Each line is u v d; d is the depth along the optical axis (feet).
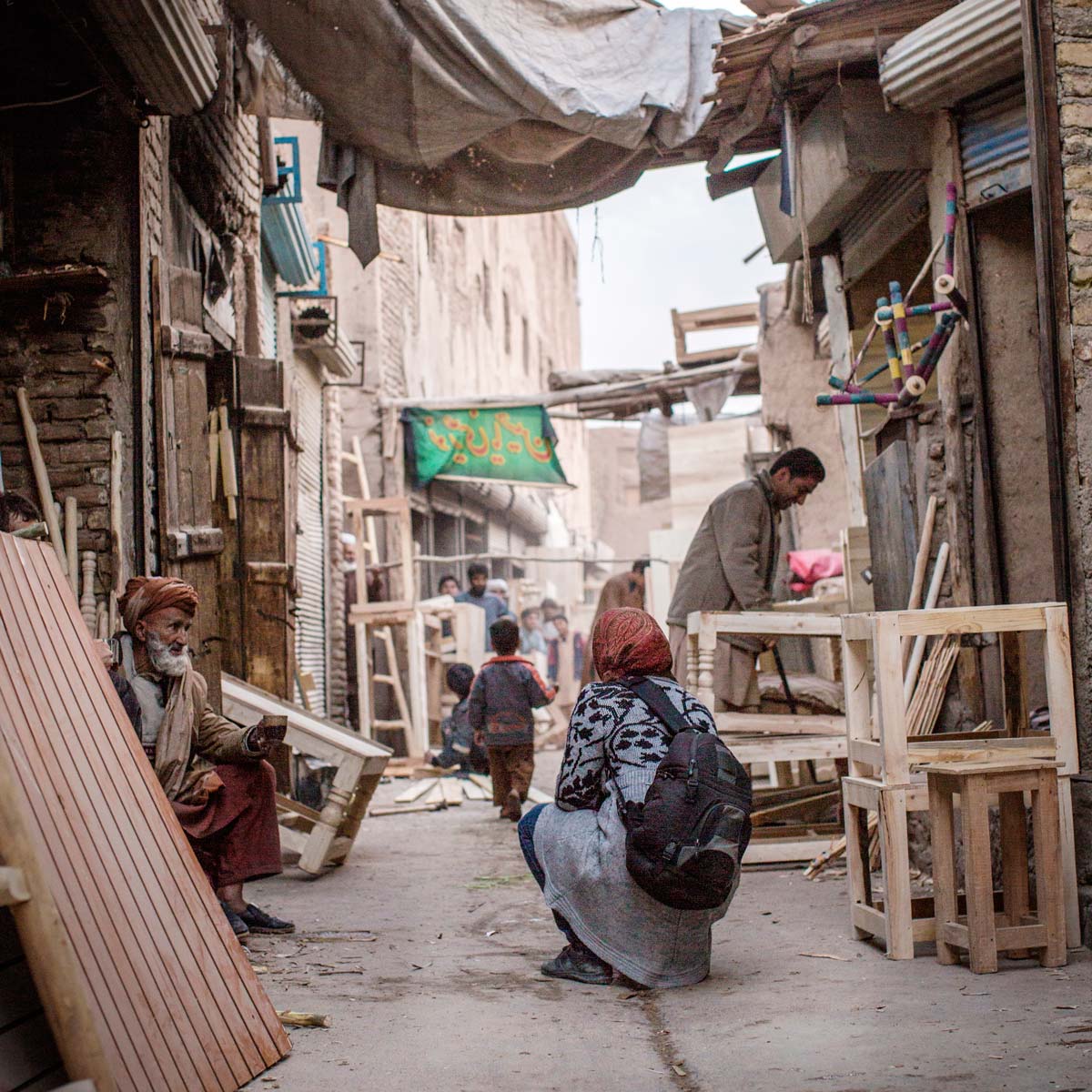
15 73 22.04
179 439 23.93
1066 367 15.70
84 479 21.68
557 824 14.14
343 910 19.08
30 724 9.75
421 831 30.04
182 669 16.43
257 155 33.99
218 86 23.97
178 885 11.03
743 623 21.67
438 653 51.16
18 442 21.61
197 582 24.07
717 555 24.02
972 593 20.10
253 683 28.68
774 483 23.95
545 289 129.59
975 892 13.39
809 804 23.27
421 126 23.84
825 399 21.48
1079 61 16.10
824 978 13.57
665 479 64.69
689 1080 10.08
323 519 49.47
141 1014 9.31
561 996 13.21
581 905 13.74
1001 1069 9.93
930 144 21.20
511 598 69.36
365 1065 10.70
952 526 20.36
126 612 16.40
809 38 20.40
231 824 16.66
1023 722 16.28
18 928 7.73
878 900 17.17
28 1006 8.48
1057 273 15.83
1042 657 19.85
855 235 25.98
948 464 20.56
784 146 22.61
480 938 16.70
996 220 20.22
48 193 22.11
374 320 58.90
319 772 33.40
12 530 15.34
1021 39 17.22
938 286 19.63
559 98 23.12
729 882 13.00
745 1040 11.21
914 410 21.66
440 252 77.15
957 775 13.50
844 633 16.14
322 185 25.12
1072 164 15.97
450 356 79.51
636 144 24.49
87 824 9.95
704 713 13.88
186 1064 9.57
